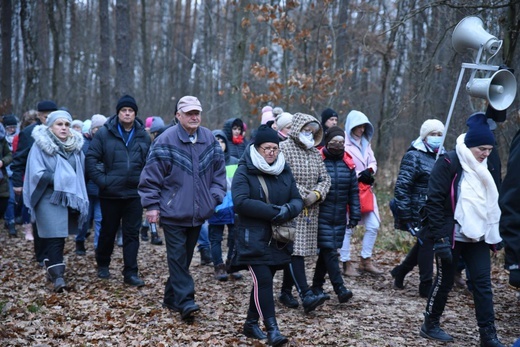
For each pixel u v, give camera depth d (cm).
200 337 526
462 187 505
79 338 517
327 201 641
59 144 679
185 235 590
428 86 1483
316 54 1764
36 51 2031
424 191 707
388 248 1045
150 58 3844
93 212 908
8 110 1888
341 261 822
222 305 646
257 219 517
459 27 596
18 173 760
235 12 1955
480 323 509
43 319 565
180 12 3984
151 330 545
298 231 614
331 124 815
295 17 2080
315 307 599
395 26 1036
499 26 997
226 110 2794
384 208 1323
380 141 1811
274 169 521
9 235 1080
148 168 579
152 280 747
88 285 705
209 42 3478
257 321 539
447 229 512
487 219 502
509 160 423
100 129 715
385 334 559
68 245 990
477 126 507
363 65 2264
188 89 3516
